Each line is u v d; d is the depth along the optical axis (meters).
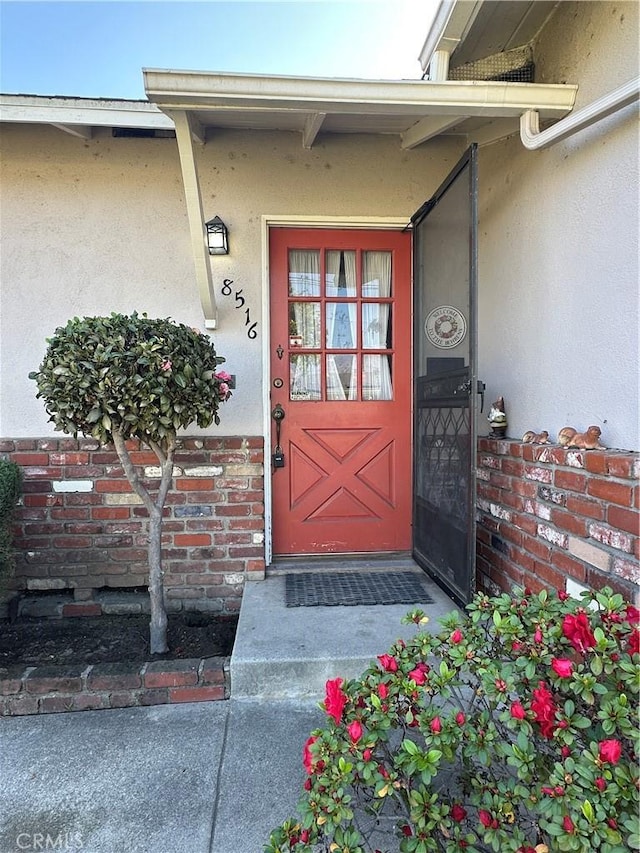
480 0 2.02
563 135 1.96
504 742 1.26
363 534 3.21
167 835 1.46
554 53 2.26
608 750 1.07
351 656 2.10
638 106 1.70
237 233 2.89
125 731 1.91
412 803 1.15
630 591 1.64
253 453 2.88
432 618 2.41
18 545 2.80
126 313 2.85
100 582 2.84
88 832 1.47
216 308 2.88
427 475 2.92
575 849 0.99
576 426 2.06
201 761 1.75
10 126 2.75
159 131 2.79
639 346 1.71
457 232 2.46
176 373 2.09
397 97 2.03
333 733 1.29
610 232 1.84
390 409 3.20
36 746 1.83
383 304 3.21
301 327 3.15
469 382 2.33
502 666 1.29
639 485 1.62
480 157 2.93
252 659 2.09
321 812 1.16
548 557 2.13
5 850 1.41
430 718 1.23
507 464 2.50
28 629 2.65
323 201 2.95
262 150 2.89
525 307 2.45
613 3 1.86
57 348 2.03
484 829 1.13
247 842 1.44
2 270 2.78
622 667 1.15
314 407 3.14
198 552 2.87
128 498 2.83
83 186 2.81
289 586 2.82
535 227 2.36
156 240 2.85
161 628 2.33
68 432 2.11
